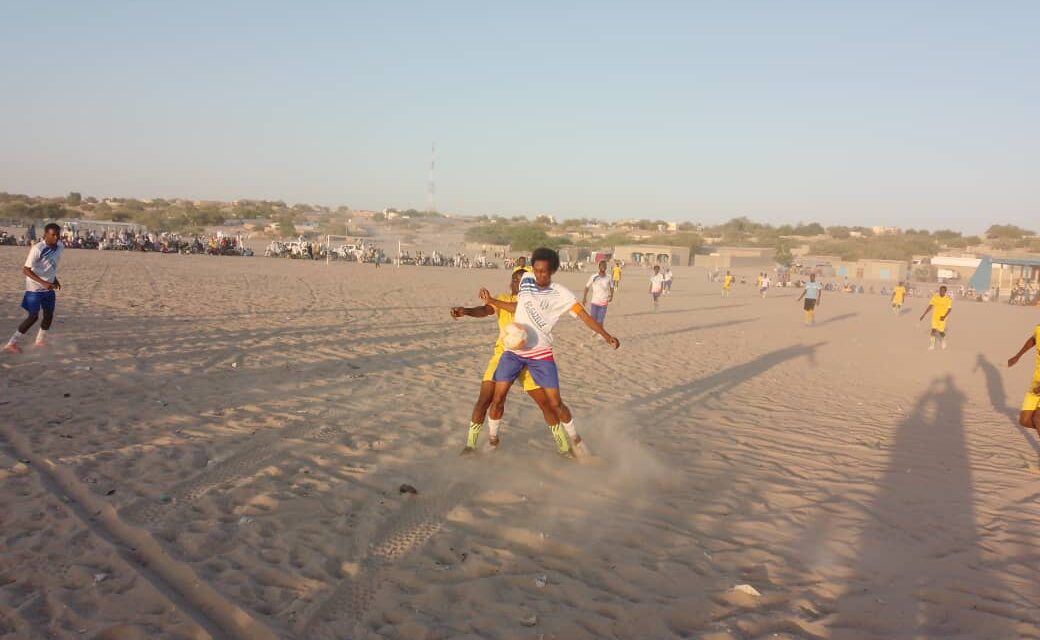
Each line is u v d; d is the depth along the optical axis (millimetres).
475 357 11500
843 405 9648
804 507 5172
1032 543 4711
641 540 4355
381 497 4816
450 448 6117
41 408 6512
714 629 3330
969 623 3535
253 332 12445
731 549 4309
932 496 5660
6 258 29938
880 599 3748
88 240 47000
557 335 15609
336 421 6777
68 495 4527
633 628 3309
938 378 13008
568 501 4977
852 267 88750
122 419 6324
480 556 3990
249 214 154125
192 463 5266
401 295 24719
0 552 3697
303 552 3906
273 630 3113
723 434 7375
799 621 3449
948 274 83875
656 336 16891
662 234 148250
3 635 2969
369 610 3352
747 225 181500
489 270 62469
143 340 10734
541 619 3342
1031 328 27578
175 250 51656
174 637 3061
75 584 3438
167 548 3842
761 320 24266
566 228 174875
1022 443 7949
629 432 7141
